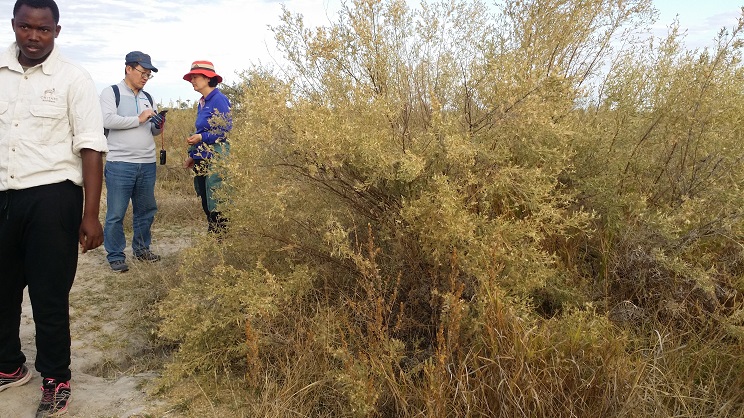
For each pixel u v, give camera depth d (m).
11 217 2.81
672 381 2.61
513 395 2.37
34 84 2.78
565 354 2.63
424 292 3.14
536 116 2.85
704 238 3.17
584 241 3.45
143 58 5.39
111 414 2.92
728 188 3.20
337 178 3.09
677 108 3.42
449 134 2.99
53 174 2.80
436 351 2.71
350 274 3.41
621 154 3.48
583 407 2.44
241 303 3.26
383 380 2.62
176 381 3.20
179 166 8.88
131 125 5.25
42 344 2.91
